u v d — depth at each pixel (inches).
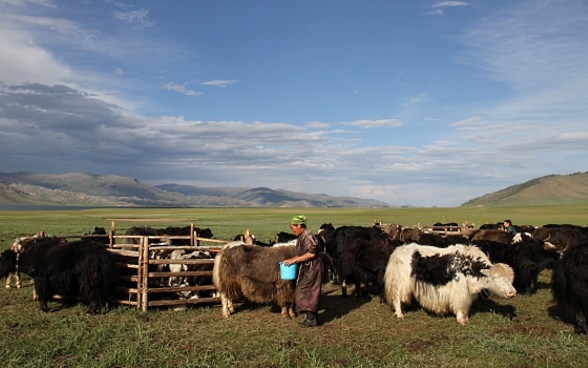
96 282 322.7
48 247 337.4
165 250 401.4
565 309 329.7
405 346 261.0
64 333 273.4
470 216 2728.8
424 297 327.9
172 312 335.9
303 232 305.9
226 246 337.4
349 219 2370.8
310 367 224.5
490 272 310.7
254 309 354.3
